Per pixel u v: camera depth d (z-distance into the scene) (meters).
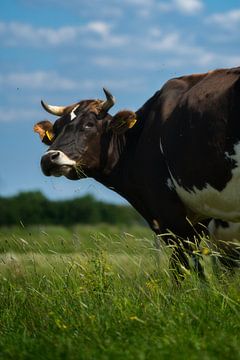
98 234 16.66
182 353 11.05
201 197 16.61
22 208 78.12
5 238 17.09
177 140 16.61
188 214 17.64
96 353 11.53
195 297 13.81
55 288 15.46
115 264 16.31
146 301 14.14
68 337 12.53
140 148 18.06
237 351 10.93
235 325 12.52
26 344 12.44
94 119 18.66
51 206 78.50
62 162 18.25
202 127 15.88
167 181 17.42
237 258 17.89
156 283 14.80
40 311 14.53
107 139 18.66
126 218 71.31
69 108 19.12
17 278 16.44
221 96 15.65
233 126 15.34
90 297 14.63
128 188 18.66
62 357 11.48
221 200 16.25
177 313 13.01
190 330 12.16
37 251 16.86
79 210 76.81
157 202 17.78
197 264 17.02
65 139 18.53
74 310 14.22
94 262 15.48
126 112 18.06
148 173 17.77
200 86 16.50
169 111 17.27
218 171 15.80
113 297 14.22
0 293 15.72
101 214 74.94
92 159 18.59
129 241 16.42
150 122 17.83
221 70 16.64
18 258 16.88
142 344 11.55
